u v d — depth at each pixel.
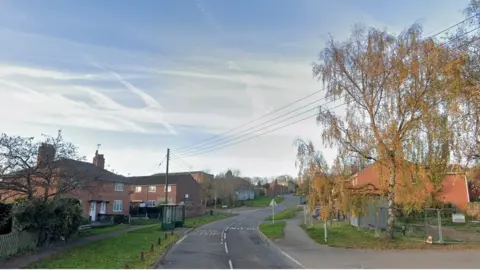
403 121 23.23
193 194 75.12
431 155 22.17
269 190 117.88
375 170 24.58
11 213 20.67
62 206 23.98
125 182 54.56
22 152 22.53
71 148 26.58
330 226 34.84
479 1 17.86
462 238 26.03
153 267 16.27
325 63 25.48
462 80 17.56
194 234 33.28
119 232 33.66
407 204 23.72
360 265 16.97
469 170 21.70
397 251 21.53
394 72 23.16
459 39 18.91
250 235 32.59
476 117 17.38
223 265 17.16
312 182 25.72
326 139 25.19
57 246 22.69
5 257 17.59
